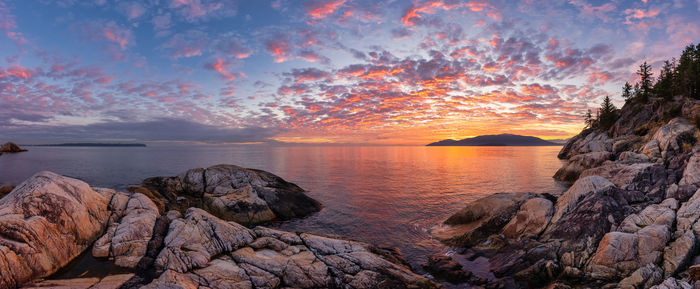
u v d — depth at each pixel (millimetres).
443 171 67625
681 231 13812
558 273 14445
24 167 69438
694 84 61250
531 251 16031
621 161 38062
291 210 28016
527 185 46531
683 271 12062
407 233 22891
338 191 40344
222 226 16359
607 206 16812
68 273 12453
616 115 91312
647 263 13031
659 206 16234
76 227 13992
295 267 13891
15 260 11273
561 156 113375
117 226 15281
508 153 184125
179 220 16172
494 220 21109
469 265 16812
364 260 15148
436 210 29891
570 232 16266
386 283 13422
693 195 16422
